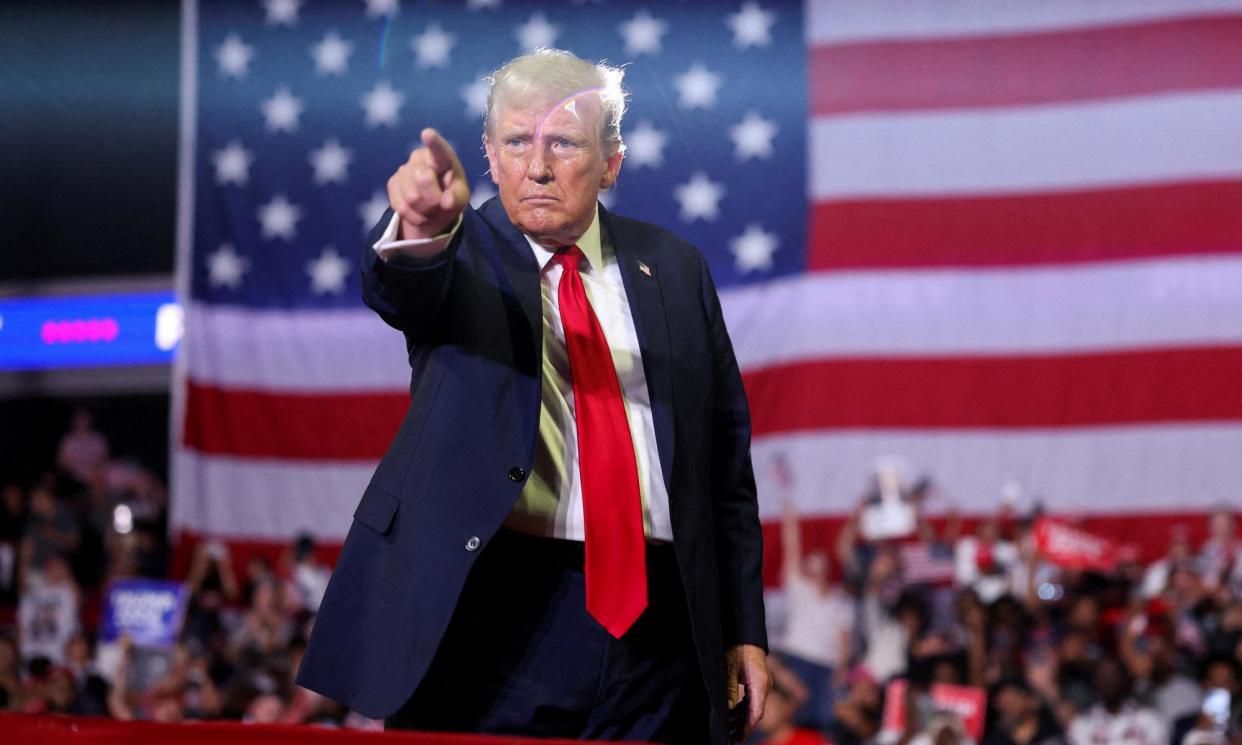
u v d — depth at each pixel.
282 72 12.70
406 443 2.25
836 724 9.21
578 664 2.22
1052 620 9.94
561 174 2.29
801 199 11.84
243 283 12.56
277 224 12.58
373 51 12.57
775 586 11.26
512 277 2.30
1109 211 11.55
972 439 11.48
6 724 1.44
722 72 11.99
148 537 12.39
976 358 11.55
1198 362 11.27
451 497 2.17
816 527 11.48
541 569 2.24
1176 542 10.55
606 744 1.48
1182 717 8.82
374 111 12.53
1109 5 11.70
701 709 2.36
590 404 2.29
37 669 9.18
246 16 12.80
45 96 16.73
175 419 12.44
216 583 11.68
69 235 16.81
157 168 16.73
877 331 11.66
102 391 16.80
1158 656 9.18
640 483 2.30
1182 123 11.50
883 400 11.57
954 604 10.12
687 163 11.91
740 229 11.86
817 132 11.88
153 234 16.72
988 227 11.67
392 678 2.09
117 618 10.24
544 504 2.24
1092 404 11.38
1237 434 11.16
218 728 1.46
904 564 10.34
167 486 17.22
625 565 2.22
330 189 12.55
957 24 11.85
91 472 14.38
